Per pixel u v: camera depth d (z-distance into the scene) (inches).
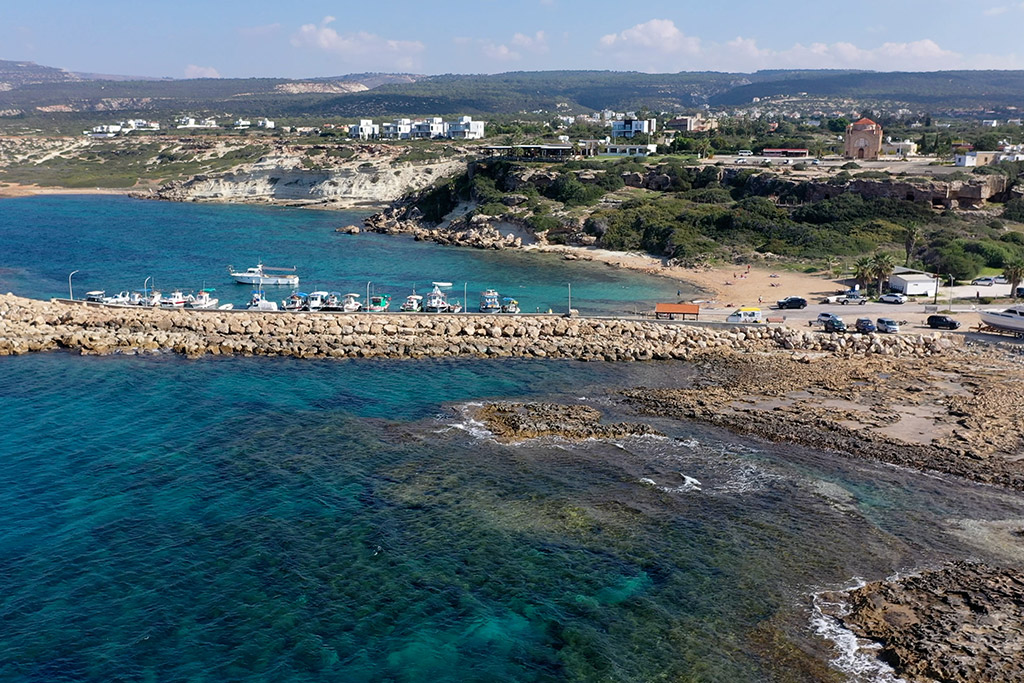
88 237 6722.4
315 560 1686.8
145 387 2755.9
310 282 4933.6
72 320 3444.9
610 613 1529.3
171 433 2342.5
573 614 1526.8
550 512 1897.1
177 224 7755.9
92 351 3174.2
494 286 4845.0
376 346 3277.6
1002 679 1323.8
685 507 1929.1
